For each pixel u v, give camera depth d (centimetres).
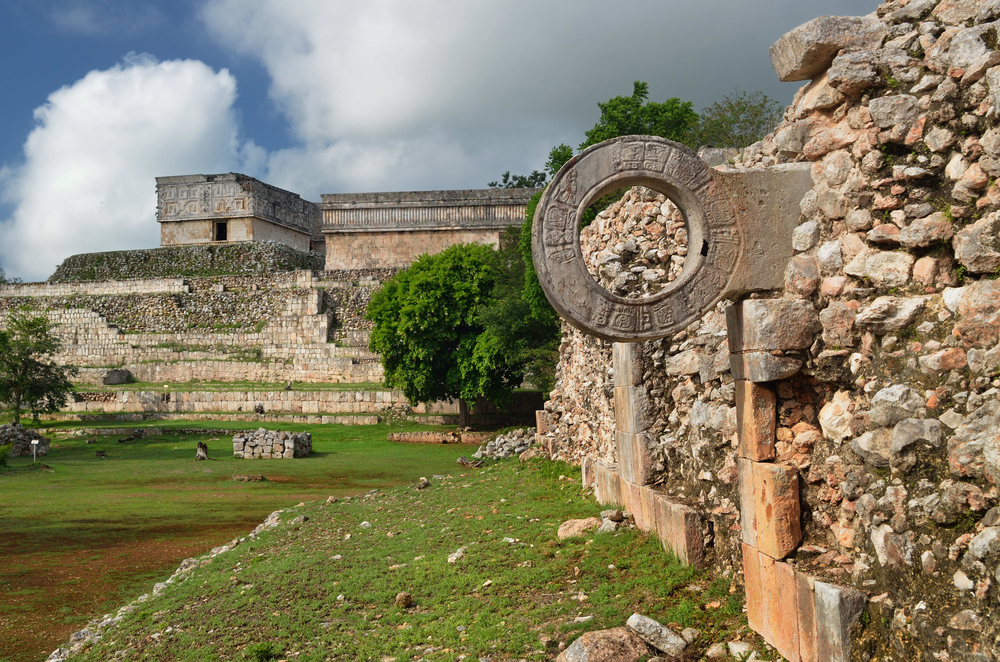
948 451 439
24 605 1064
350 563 934
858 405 507
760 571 545
